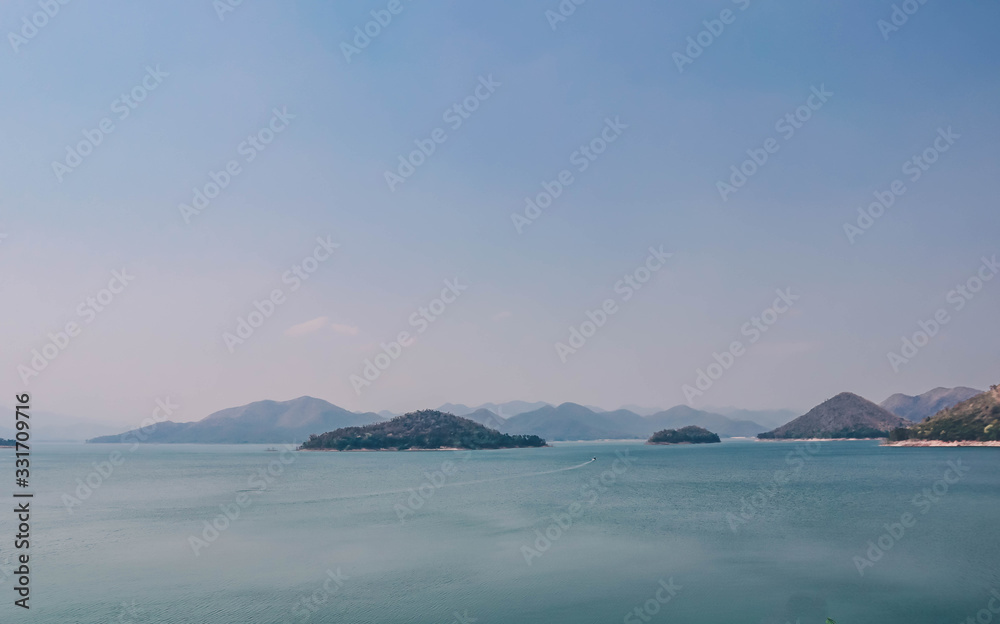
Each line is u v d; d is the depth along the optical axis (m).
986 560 40.03
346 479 116.31
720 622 27.94
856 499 75.06
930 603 30.75
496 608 29.94
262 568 38.34
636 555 41.75
